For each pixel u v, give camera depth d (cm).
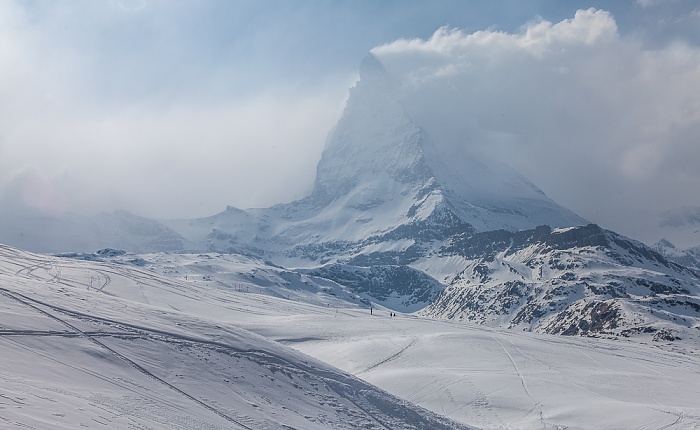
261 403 4744
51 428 3145
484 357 11119
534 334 16612
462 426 5853
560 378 10038
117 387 4125
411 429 5388
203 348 5294
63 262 17112
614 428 7419
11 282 5909
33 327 4656
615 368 11806
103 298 6075
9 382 3644
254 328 12406
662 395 9719
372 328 13438
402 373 9331
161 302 14625
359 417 5231
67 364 4222
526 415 7806
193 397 4403
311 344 11500
